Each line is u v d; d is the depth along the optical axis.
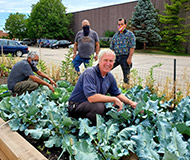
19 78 3.23
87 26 4.45
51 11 34.44
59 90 3.28
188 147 1.62
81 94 2.29
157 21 22.72
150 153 1.55
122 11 28.47
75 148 1.60
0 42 13.09
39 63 4.86
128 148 1.68
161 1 24.52
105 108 2.39
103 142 1.78
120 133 1.88
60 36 36.00
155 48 24.11
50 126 2.11
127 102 2.47
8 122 2.21
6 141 1.83
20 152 1.64
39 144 2.00
